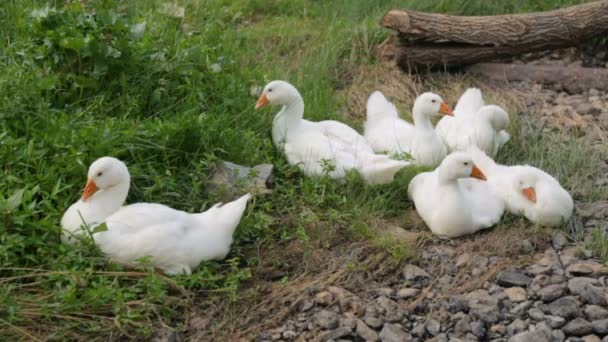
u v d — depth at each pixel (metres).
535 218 5.93
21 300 4.81
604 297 5.12
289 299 5.20
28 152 5.55
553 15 8.72
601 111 7.99
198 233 5.30
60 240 5.25
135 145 6.02
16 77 6.39
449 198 5.78
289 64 8.52
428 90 8.39
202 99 6.89
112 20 6.77
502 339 4.87
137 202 5.84
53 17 6.82
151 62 6.93
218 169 6.18
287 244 5.73
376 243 5.70
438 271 5.53
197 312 5.04
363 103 8.03
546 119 7.79
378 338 4.90
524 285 5.31
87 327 4.76
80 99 6.54
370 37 8.92
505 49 8.67
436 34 8.45
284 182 6.38
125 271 5.12
